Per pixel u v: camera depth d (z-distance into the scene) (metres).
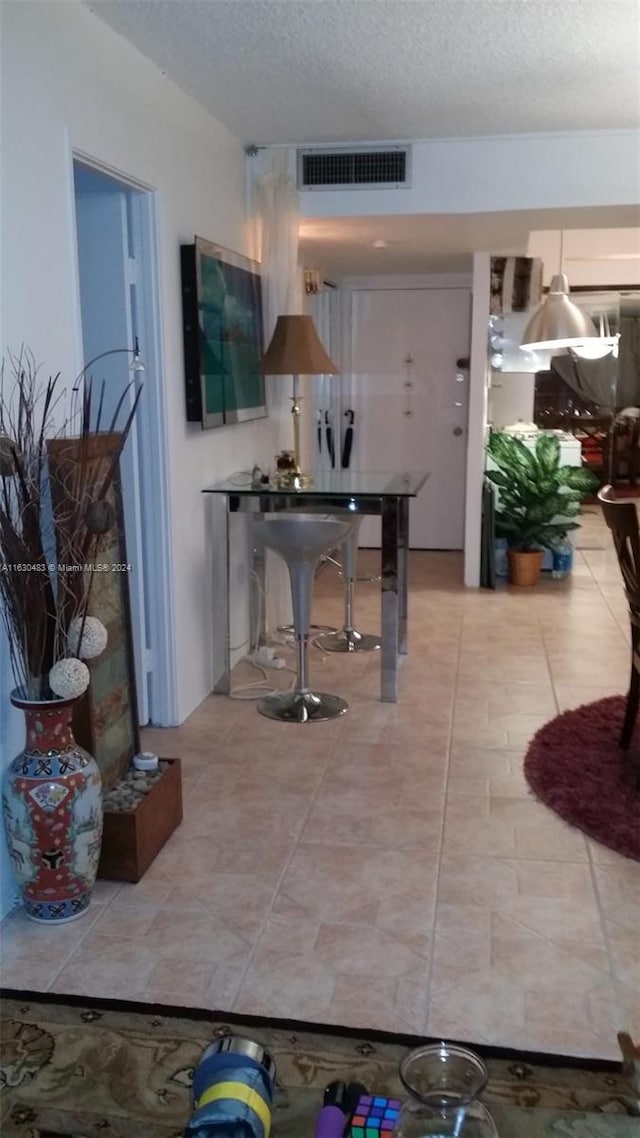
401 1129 1.23
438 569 6.63
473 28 2.98
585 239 7.30
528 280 6.56
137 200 3.30
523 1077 1.82
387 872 2.59
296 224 4.52
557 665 4.40
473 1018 2.00
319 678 4.25
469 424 5.88
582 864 2.63
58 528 2.20
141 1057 1.89
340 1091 1.38
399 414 7.30
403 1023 1.99
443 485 7.33
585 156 4.29
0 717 2.32
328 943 2.27
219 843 2.75
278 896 2.47
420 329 7.15
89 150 2.75
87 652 2.27
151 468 3.47
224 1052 1.39
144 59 3.17
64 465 2.26
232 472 4.27
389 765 3.29
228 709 3.87
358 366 7.29
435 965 2.19
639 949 2.24
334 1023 1.99
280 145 4.46
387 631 3.88
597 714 3.71
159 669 3.64
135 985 2.12
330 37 3.02
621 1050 1.77
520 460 5.95
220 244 4.09
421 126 4.16
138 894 2.49
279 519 3.67
